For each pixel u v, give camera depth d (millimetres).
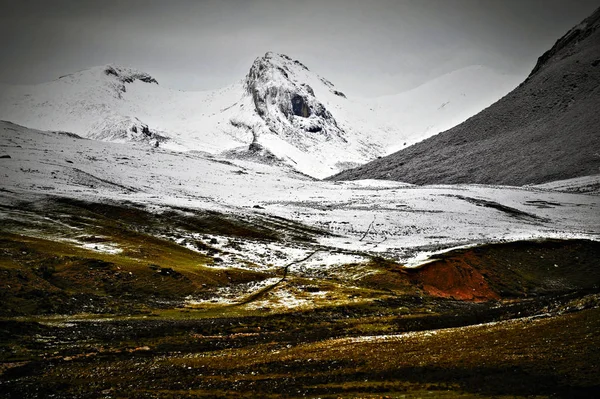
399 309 80125
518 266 113188
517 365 38031
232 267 104375
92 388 38875
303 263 113438
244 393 36500
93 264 83062
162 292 81500
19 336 53438
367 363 42094
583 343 40625
